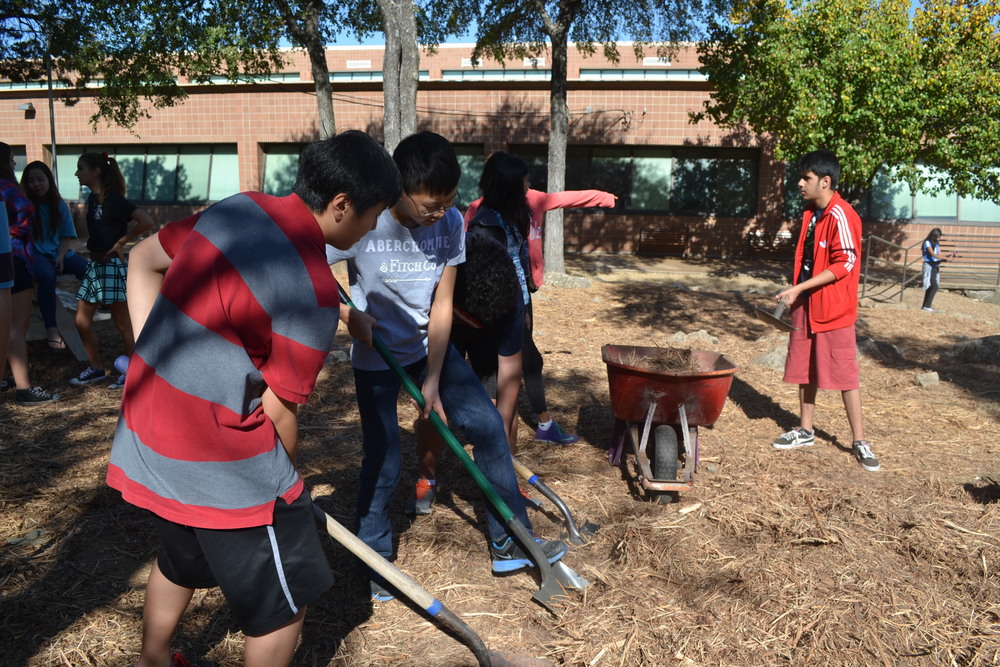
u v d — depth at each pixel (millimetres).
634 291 12625
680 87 20281
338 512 3701
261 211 1885
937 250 12625
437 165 2615
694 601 3043
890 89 13641
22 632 2666
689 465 3826
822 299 4523
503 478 3094
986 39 13844
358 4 15797
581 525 3664
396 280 2857
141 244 2029
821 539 3535
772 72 14383
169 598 2076
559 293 11906
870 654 2730
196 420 1820
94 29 14758
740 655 2717
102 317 7000
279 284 1817
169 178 23672
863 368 7316
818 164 4590
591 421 5289
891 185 20125
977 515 3879
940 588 3172
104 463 4211
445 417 3070
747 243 20719
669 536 3557
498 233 3883
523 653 2717
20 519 3518
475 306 3377
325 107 15055
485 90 21062
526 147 21453
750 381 6629
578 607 2980
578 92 20719
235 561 1892
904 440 5078
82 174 5426
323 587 2053
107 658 2557
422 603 2328
